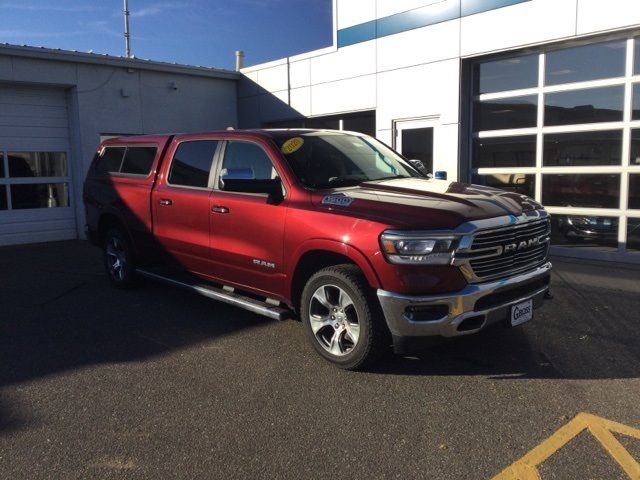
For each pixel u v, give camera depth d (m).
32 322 5.91
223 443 3.40
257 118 13.73
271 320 5.80
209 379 4.34
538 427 3.52
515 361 4.60
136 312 6.19
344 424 3.60
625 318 5.62
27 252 10.59
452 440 3.39
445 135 9.63
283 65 12.77
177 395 4.06
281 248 4.77
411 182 5.09
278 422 3.64
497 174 9.26
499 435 3.43
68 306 6.50
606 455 3.19
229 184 4.79
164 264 6.40
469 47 9.09
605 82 7.87
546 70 8.48
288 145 5.15
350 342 4.42
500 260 4.18
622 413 3.69
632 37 7.57
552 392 4.02
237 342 5.16
